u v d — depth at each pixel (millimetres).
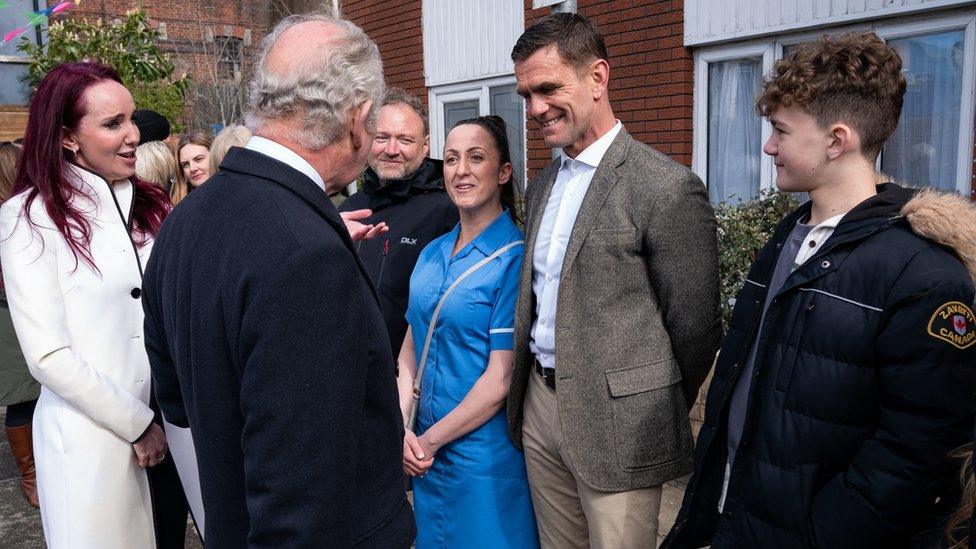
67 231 1947
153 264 1409
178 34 12844
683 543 1775
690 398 2033
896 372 1335
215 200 1242
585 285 1887
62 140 2002
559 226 1981
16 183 2006
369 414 1314
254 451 1128
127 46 8562
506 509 2164
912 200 1396
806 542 1430
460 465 2162
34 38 9133
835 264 1432
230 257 1167
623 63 5371
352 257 1220
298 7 10430
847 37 1494
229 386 1201
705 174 5102
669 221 1821
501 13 6250
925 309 1312
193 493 2113
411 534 1406
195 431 1261
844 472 1409
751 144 4867
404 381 2342
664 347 1912
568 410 1903
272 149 1273
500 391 2107
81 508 1977
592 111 1913
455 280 2176
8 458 4082
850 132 1459
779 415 1472
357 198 3025
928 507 1358
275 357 1115
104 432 2000
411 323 2316
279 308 1120
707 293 1876
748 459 1544
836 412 1409
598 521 1921
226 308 1162
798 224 1640
